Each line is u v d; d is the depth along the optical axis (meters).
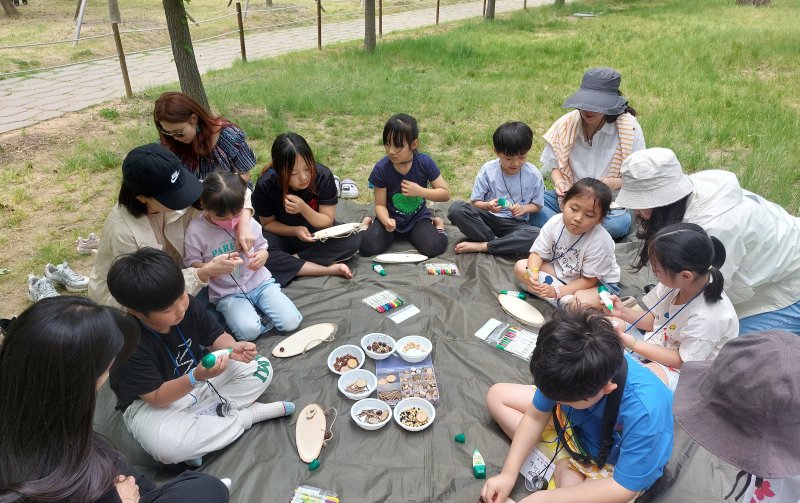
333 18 18.48
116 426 2.67
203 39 13.81
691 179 2.99
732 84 8.77
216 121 3.70
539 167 5.97
